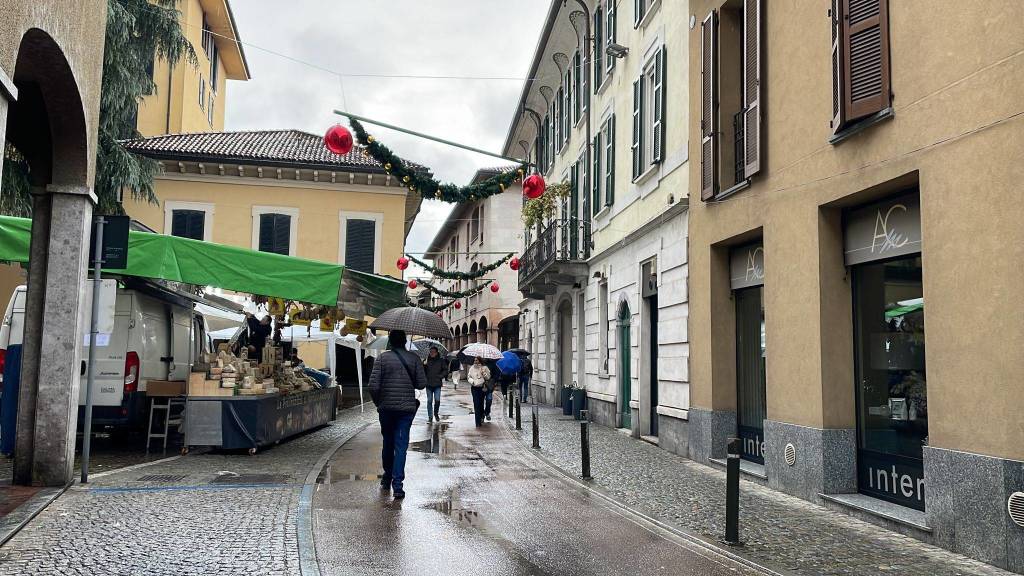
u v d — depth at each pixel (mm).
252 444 11641
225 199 27891
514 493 9078
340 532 6906
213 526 6844
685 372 12891
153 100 32344
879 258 8242
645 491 9375
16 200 17141
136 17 20406
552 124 26875
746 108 10727
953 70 6785
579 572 5816
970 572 5977
